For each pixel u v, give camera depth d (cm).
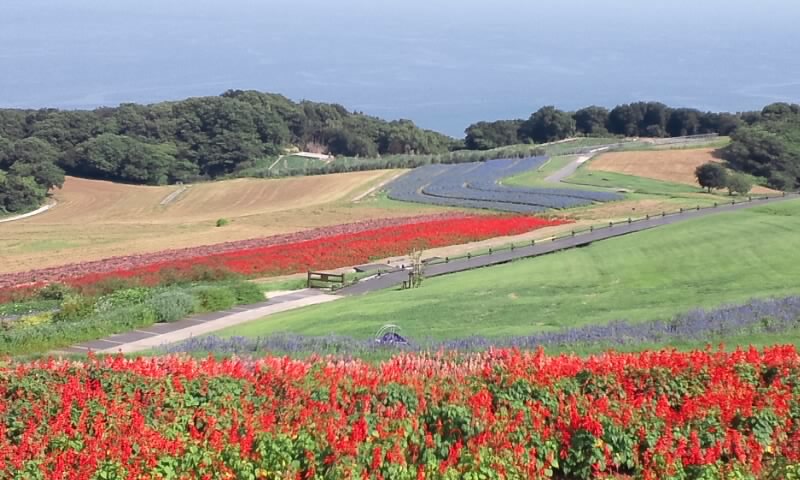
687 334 2445
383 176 11888
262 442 1411
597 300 3469
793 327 2425
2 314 4338
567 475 1474
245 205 10806
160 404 1680
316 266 5525
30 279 5631
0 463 1432
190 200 11469
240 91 17950
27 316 4041
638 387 1681
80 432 1563
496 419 1498
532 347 2380
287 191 11362
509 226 6719
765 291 3269
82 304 3991
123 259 6412
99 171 13850
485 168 12269
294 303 4281
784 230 4859
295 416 1567
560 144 16100
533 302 3516
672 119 17225
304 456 1380
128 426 1575
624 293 3612
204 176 14900
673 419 1511
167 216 10425
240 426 1523
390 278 4838
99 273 5491
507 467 1342
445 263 5178
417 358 1964
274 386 1727
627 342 2366
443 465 1341
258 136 16025
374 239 6188
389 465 1333
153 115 16188
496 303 3553
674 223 5775
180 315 3909
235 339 2797
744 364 1780
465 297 3797
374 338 2697
